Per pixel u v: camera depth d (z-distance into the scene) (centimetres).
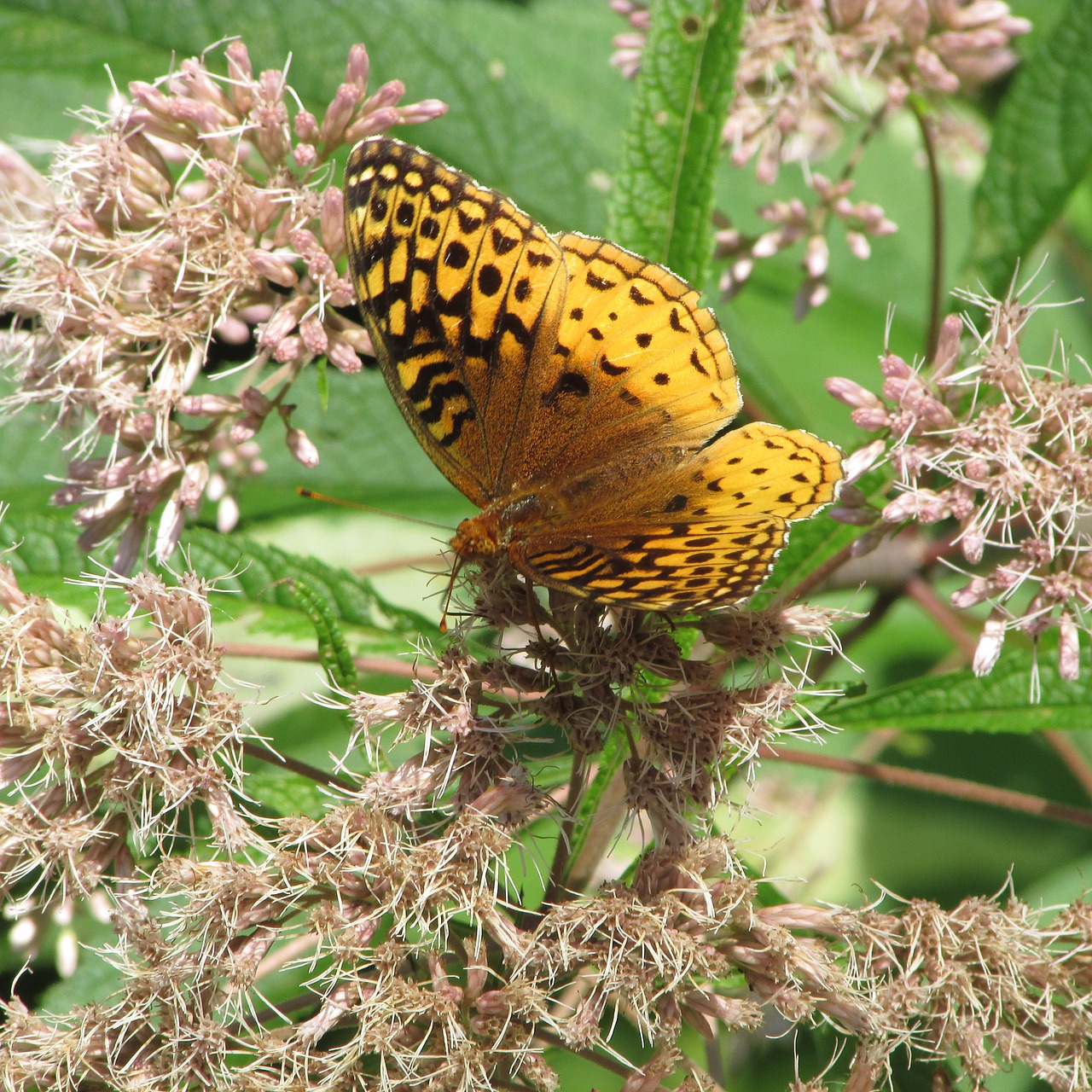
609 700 79
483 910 78
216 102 81
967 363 82
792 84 84
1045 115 83
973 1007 79
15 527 81
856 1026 79
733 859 79
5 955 82
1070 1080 79
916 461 80
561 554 79
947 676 81
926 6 84
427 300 80
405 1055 78
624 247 81
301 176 81
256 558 82
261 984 82
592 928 78
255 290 81
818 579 81
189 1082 79
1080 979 79
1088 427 80
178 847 81
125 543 81
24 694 79
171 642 79
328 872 79
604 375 80
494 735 79
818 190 84
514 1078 79
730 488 79
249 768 84
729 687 79
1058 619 80
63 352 81
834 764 81
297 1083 78
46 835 79
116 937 81
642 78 81
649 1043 81
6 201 81
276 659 82
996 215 84
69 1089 79
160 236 80
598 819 80
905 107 85
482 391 80
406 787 79
